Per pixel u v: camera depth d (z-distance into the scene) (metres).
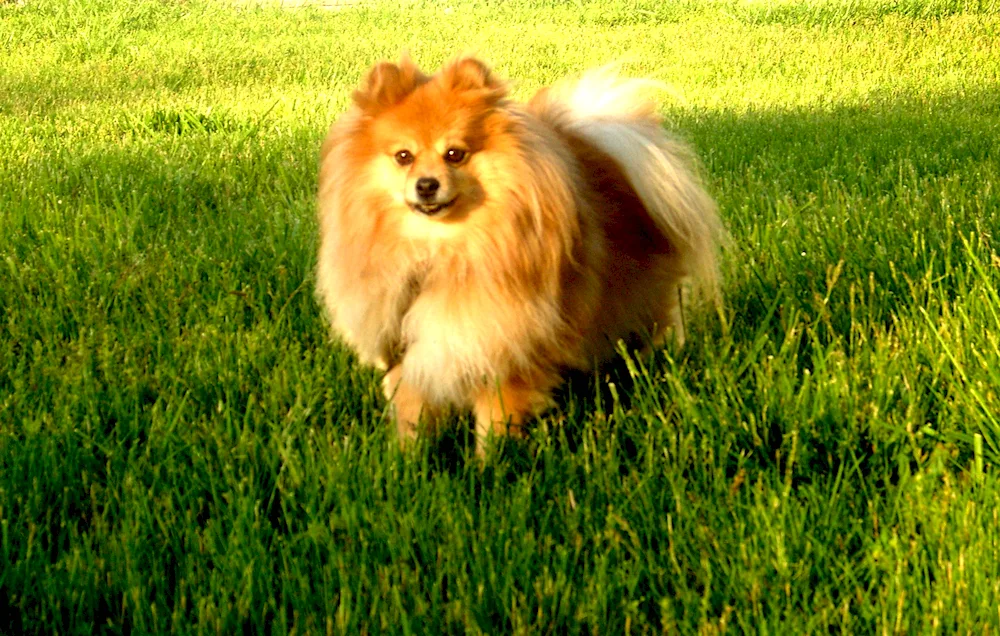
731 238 4.70
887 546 2.78
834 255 4.65
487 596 2.66
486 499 3.12
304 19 19.36
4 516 3.04
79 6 18.16
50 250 5.13
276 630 2.57
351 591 2.65
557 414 3.77
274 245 5.14
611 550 2.83
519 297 3.36
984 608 2.53
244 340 4.19
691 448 3.26
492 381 3.47
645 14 18.70
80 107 9.95
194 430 3.46
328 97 10.36
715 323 4.14
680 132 7.75
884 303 4.14
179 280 4.83
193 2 20.41
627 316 3.89
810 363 3.86
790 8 17.08
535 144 3.35
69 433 3.38
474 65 3.38
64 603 2.68
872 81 11.15
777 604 2.60
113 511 3.07
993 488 2.97
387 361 3.71
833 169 6.76
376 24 18.84
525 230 3.32
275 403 3.65
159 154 7.46
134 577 2.69
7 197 6.18
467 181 3.30
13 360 4.09
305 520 3.04
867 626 2.58
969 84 10.62
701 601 2.61
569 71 12.75
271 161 7.31
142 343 4.18
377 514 2.99
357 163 3.43
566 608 2.62
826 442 3.30
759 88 10.95
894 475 3.22
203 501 3.13
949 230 4.51
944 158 7.03
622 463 3.38
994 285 4.04
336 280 3.57
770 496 2.95
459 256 3.37
